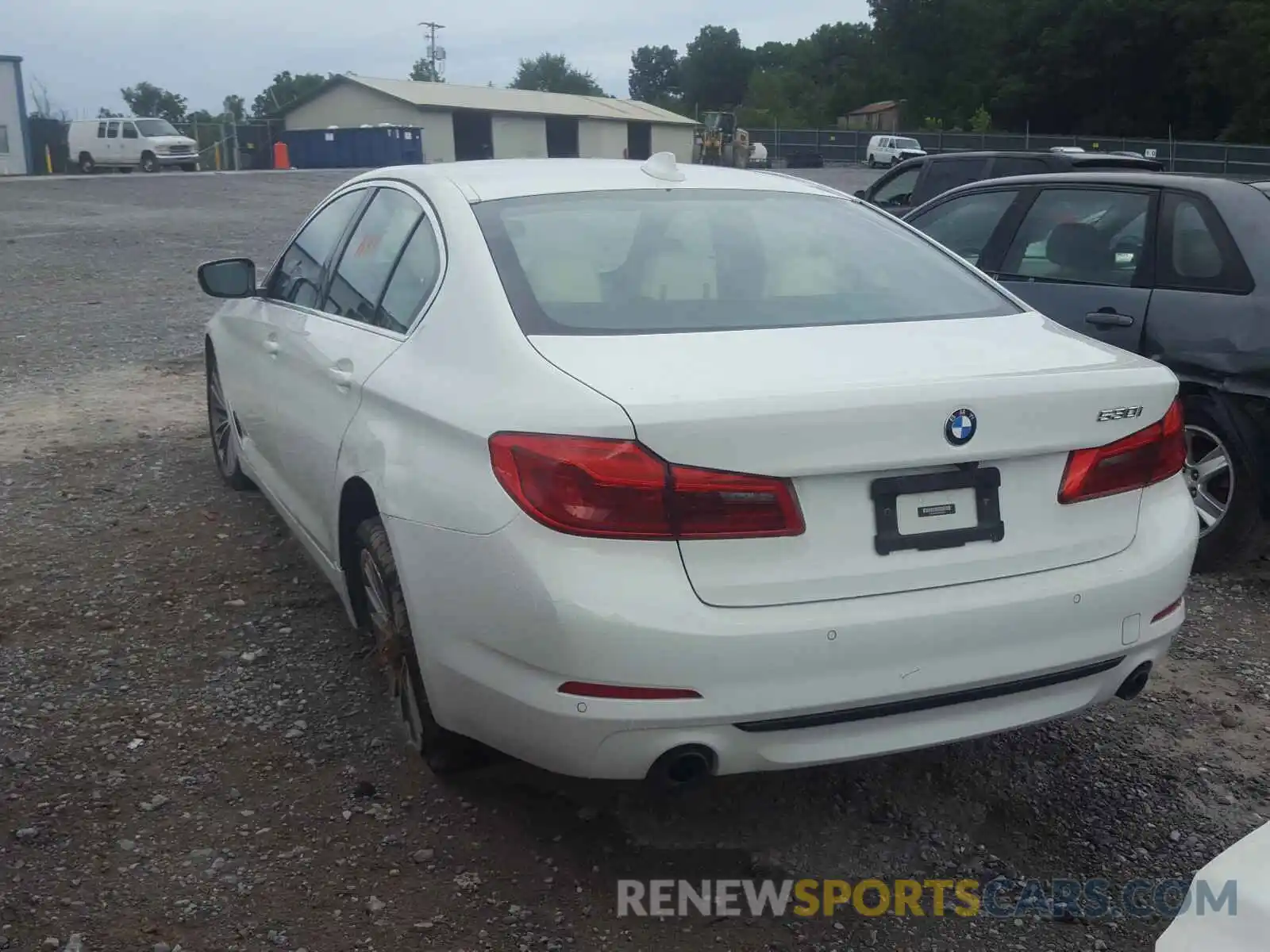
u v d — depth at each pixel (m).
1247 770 3.75
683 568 2.73
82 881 3.08
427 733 3.40
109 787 3.51
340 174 40.19
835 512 2.81
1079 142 55.31
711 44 132.25
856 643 2.79
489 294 3.31
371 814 3.41
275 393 4.67
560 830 3.37
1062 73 71.81
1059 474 3.04
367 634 4.38
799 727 2.82
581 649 2.70
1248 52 64.50
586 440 2.73
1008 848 3.36
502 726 2.96
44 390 8.97
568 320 3.22
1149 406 3.13
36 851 3.20
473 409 3.01
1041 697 3.06
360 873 3.15
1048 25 73.94
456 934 2.94
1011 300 3.81
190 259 17.56
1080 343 3.42
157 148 44.59
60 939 2.87
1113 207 5.92
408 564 3.15
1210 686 4.32
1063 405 2.97
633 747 2.77
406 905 3.03
